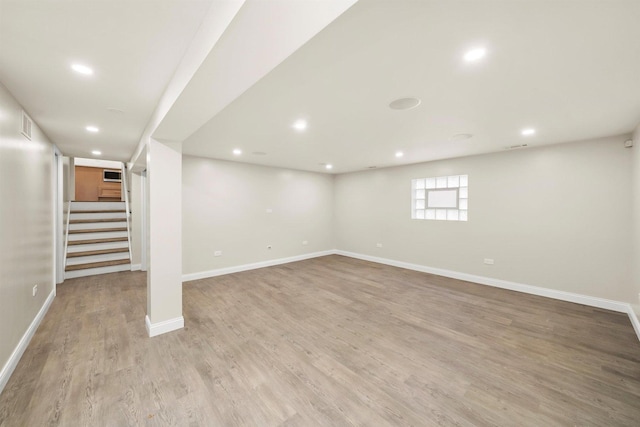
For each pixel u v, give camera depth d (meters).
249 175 5.48
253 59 1.27
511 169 4.14
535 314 3.25
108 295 3.88
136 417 1.66
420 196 5.47
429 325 2.98
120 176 8.69
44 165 3.22
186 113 1.98
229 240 5.21
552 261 3.79
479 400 1.83
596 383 1.99
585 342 2.59
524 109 2.42
